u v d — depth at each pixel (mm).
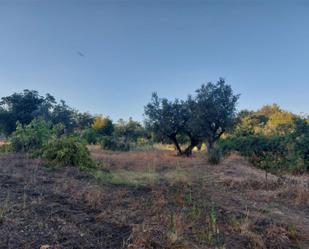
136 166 11992
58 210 4527
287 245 4016
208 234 4062
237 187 8211
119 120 41719
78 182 6805
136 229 3885
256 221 4840
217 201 6090
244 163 14695
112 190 6230
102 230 3906
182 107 22078
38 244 3334
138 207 5035
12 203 4656
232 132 22359
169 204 5449
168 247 3525
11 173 7320
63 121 39812
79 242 3480
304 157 12492
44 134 13336
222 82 21641
